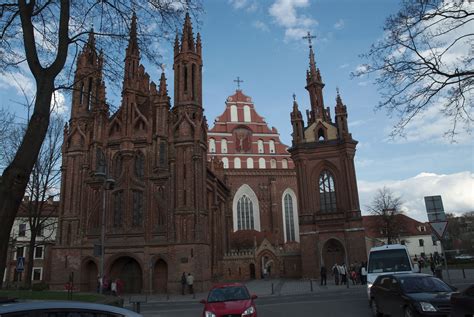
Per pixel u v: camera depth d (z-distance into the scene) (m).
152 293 38.19
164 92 43.12
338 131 56.22
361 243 50.59
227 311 14.57
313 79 62.03
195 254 37.81
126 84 44.00
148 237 39.47
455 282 31.05
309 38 65.88
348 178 53.31
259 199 78.44
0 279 8.77
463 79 14.67
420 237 97.00
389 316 16.86
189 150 40.84
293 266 57.16
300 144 56.56
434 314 12.95
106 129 43.84
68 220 41.25
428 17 14.67
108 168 42.56
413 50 15.13
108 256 39.59
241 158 84.38
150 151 42.03
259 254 61.12
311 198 54.31
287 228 77.81
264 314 20.20
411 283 14.89
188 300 31.17
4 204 9.12
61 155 43.72
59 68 10.79
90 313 6.26
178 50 45.06
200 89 44.50
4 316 5.47
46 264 61.81
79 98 44.91
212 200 51.47
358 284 40.41
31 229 39.94
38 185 40.53
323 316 18.41
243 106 88.31
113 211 41.34
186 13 13.20
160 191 40.91
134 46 13.80
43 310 5.86
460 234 105.00
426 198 20.62
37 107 10.12
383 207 70.38
